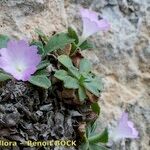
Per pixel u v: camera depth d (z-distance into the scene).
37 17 0.26
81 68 0.24
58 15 0.27
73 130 0.23
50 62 0.24
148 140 0.27
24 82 0.22
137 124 0.27
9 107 0.21
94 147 0.23
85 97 0.23
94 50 0.27
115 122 0.26
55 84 0.23
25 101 0.22
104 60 0.27
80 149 0.23
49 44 0.24
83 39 0.25
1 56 0.21
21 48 0.22
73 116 0.23
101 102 0.26
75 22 0.27
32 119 0.21
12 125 0.21
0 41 0.23
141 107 0.27
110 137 0.25
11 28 0.25
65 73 0.23
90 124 0.24
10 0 0.25
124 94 0.27
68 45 0.24
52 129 0.22
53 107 0.23
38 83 0.22
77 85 0.23
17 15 0.25
